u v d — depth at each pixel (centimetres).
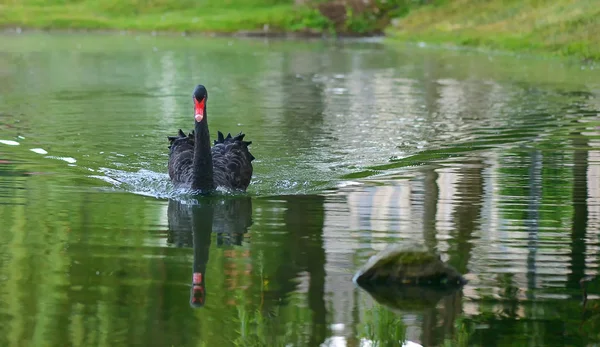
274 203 1192
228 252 961
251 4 5666
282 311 793
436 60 3450
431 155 1523
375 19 5147
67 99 2241
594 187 1278
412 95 2356
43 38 4619
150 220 1100
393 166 1437
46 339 727
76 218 1104
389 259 866
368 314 785
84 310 788
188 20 5356
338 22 5141
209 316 781
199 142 1214
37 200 1197
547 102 2180
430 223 1083
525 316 783
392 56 3659
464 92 2409
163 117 1959
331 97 2323
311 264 920
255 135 1728
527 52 3622
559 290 846
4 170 1380
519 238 1016
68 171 1391
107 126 1816
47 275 883
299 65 3269
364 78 2803
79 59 3428
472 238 1015
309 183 1316
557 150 1558
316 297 826
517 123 1858
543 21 3950
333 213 1136
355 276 871
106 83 2638
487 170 1399
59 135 1698
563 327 764
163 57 3572
